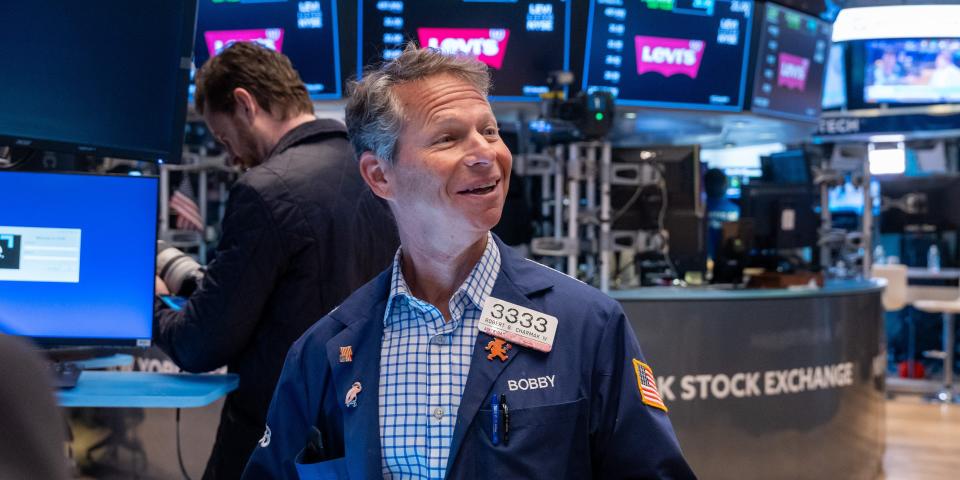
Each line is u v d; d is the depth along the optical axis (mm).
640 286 4707
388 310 1302
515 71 4730
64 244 1999
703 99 5180
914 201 7484
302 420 1368
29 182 1991
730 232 5043
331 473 1270
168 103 2121
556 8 4691
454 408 1239
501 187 1254
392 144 1235
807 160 5414
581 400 1241
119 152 2104
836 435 4570
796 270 5070
